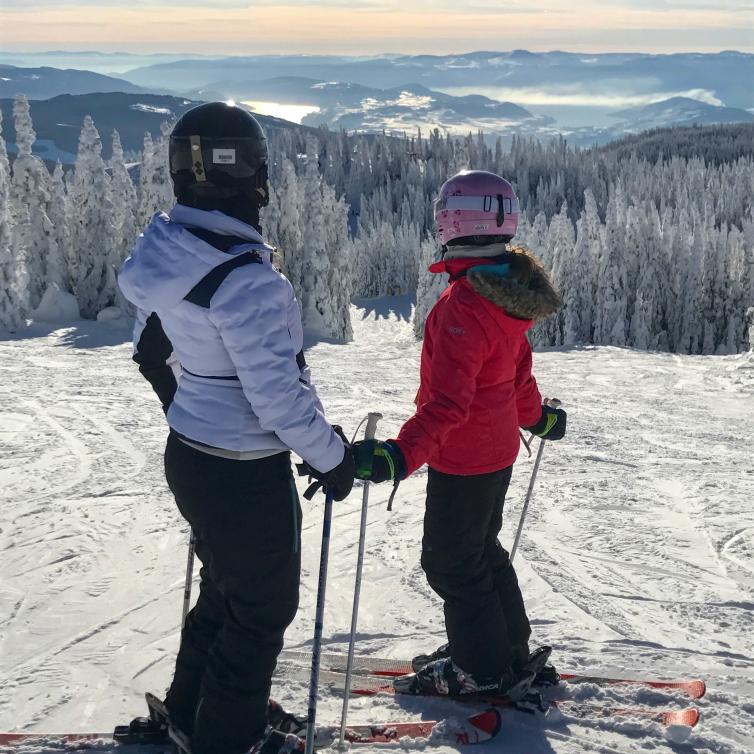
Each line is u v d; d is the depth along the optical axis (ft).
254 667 7.45
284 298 6.72
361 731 8.51
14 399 32.76
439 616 12.59
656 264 183.93
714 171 486.79
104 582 13.84
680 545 16.38
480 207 8.34
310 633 11.94
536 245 161.99
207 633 8.06
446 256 8.71
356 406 33.78
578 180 515.50
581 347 61.57
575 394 40.78
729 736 8.52
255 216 7.05
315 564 15.01
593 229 148.56
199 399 6.94
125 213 72.23
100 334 59.21
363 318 250.37
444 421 8.11
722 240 186.39
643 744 8.31
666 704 9.25
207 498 7.06
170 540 16.14
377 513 18.34
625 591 13.85
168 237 6.63
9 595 13.23
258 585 7.28
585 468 23.34
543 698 9.34
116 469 21.97
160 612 12.55
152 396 33.88
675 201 446.60
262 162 6.91
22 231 68.49
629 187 480.64
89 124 68.74
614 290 149.79
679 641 11.68
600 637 11.80
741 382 44.09
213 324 6.59
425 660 9.99
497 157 554.05
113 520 17.39
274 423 6.67
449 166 544.62
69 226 71.31
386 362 51.06
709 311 186.50
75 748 8.31
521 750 8.20
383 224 317.42
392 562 15.08
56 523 17.13
